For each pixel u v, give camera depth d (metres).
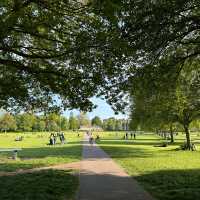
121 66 15.73
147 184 18.48
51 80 16.80
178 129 61.38
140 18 13.88
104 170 24.77
